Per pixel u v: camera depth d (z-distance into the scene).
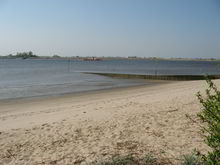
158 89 21.64
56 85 27.98
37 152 5.59
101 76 43.75
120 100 13.66
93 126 7.57
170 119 7.80
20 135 7.09
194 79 38.34
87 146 5.77
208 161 2.81
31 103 15.45
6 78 38.53
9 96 19.02
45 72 55.75
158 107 10.02
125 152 5.20
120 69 77.12
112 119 8.38
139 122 7.70
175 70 76.94
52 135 6.88
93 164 4.64
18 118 10.06
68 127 7.64
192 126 6.80
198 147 5.17
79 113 10.11
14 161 5.12
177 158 4.62
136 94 17.84
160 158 4.71
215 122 2.67
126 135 6.45
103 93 20.12
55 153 5.44
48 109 12.30
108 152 5.27
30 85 27.88
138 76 40.16
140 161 4.62
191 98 11.77
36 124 8.44
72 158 5.08
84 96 18.42
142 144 5.66
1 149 5.93
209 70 79.88
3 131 7.69
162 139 5.91
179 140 5.74
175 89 19.56
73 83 30.59
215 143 2.77
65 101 15.91
